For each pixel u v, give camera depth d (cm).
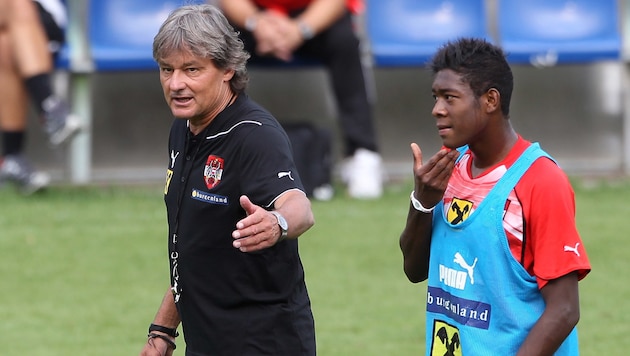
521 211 1221
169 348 1463
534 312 1227
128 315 2420
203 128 1316
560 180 1222
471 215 1249
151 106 3806
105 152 3791
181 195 1327
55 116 3228
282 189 1262
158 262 2778
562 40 3734
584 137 3916
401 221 3117
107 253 2833
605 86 3906
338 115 3516
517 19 3772
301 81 3834
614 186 3612
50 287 2592
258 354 1321
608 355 2139
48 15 3316
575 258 1203
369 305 2475
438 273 1305
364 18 3822
